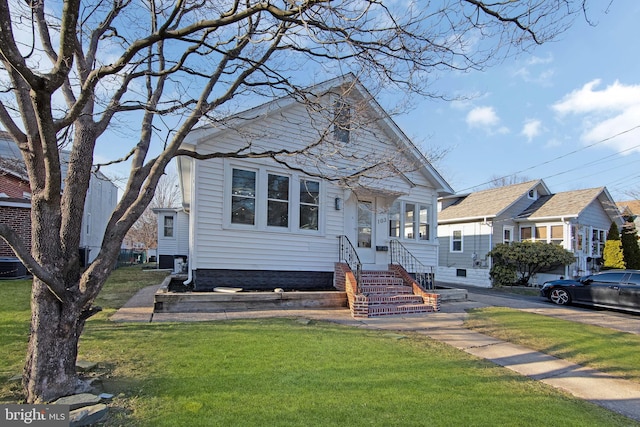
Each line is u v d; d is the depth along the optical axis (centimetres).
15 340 502
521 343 657
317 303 924
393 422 318
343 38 443
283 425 301
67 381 339
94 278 357
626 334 755
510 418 341
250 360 458
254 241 960
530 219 1911
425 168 1288
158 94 498
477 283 1914
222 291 865
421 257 1280
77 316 350
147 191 408
